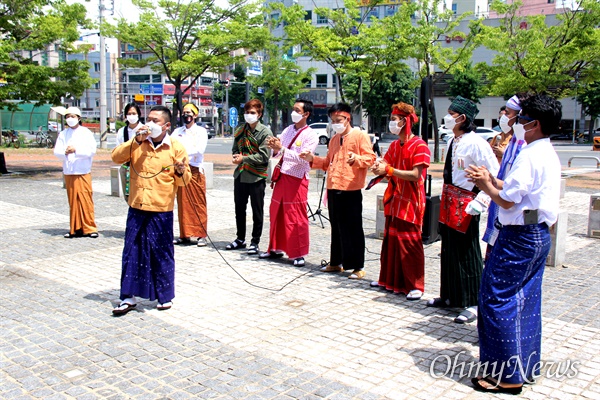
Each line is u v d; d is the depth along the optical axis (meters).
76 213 8.59
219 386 3.86
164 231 5.29
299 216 7.11
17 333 4.80
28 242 8.36
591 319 5.32
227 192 14.12
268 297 5.88
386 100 44.72
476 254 5.20
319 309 5.51
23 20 16.34
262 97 44.94
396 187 5.77
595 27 18.20
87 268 6.96
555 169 3.72
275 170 7.28
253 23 18.69
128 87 61.38
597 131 44.81
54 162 21.86
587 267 7.38
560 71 17.08
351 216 6.48
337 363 4.26
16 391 3.76
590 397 3.78
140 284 5.32
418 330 4.96
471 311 5.19
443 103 48.16
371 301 5.78
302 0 45.34
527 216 3.69
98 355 4.36
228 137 56.66
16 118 35.03
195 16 18.03
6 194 13.17
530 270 3.81
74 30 16.36
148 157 5.16
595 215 9.20
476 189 5.08
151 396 3.71
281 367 4.18
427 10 22.17
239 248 8.17
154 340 4.68
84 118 60.12
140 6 17.73
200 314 5.33
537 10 51.78
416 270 5.79
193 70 18.00
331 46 18.83
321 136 39.44
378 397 3.73
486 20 44.91
